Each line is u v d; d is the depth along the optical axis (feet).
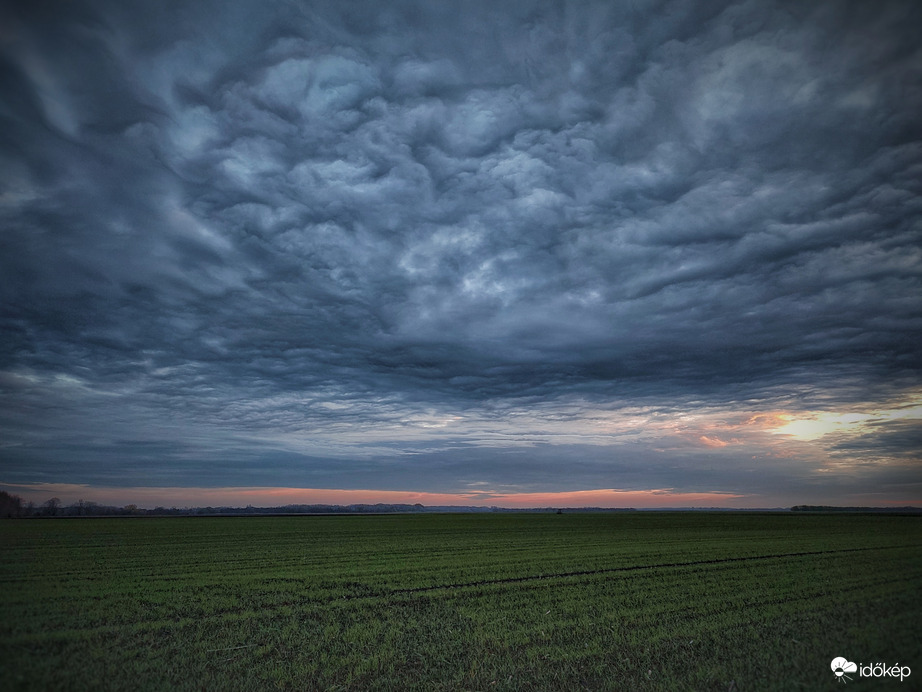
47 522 256.93
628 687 36.09
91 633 49.57
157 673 39.55
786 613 53.62
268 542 146.20
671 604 59.93
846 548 113.19
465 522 274.77
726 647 43.24
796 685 34.42
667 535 165.48
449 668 40.73
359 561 101.76
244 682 38.11
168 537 163.12
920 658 38.63
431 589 71.82
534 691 36.17
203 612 58.59
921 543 122.52
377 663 41.78
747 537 151.53
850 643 42.34
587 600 63.36
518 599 64.80
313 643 47.19
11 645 45.68
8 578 80.48
